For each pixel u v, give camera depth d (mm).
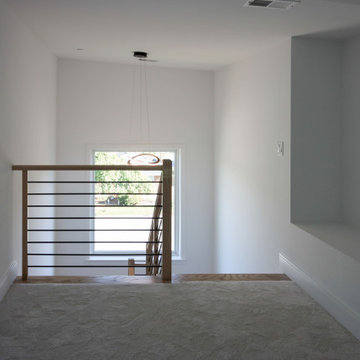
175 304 2881
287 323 2662
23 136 3623
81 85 5383
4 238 3031
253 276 3545
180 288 3180
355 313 2537
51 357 2193
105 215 5680
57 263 5496
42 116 4434
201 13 3051
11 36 3205
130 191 5695
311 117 3576
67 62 5340
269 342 2408
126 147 5496
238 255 4793
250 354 2271
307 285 3203
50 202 4934
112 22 3404
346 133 3584
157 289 3146
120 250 5688
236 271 4863
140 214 5730
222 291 3156
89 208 5488
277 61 3791
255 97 4289
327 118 3611
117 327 2533
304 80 3557
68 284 3209
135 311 2756
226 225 5191
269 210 3977
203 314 2738
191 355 2244
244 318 2705
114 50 4562
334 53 3619
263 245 4121
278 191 3787
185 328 2539
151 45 4184
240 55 4434
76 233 5520
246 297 3059
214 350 2299
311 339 2465
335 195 3648
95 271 5570
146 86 5512
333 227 3420
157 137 5559
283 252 3691
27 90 3746
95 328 2516
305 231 3275
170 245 3336
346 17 3008
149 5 2930
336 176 3646
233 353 2275
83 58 5191
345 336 2520
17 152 3412
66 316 2668
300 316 2773
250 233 4441
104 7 3018
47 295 2990
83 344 2330
